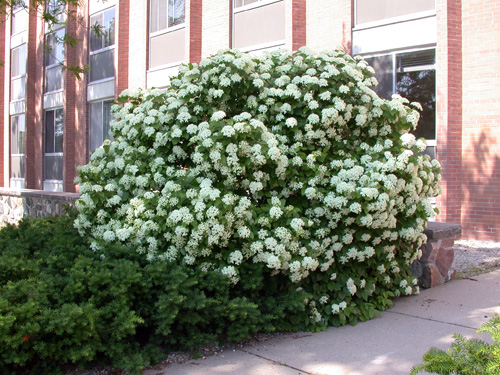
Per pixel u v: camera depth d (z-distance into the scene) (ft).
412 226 16.15
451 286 19.16
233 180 13.94
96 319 11.16
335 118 15.23
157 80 47.26
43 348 10.76
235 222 13.21
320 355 12.71
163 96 16.58
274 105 15.60
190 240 13.00
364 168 15.29
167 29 46.09
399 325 14.88
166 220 13.47
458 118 29.04
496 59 27.78
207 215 12.76
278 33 37.50
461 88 29.04
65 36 41.01
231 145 13.48
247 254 13.58
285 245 13.41
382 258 15.94
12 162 71.87
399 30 30.99
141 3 48.65
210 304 12.59
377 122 16.37
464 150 28.99
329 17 34.27
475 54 28.53
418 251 17.84
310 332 14.47
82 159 56.34
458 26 28.91
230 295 13.85
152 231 13.82
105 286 12.41
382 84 32.17
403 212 15.80
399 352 12.77
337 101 15.17
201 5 43.01
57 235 16.16
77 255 14.37
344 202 13.92
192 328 12.94
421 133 30.40
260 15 38.58
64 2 40.86
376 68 32.40
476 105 28.50
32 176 66.13
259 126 13.80
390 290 17.26
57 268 13.43
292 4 35.32
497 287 18.81
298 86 15.99
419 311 16.19
